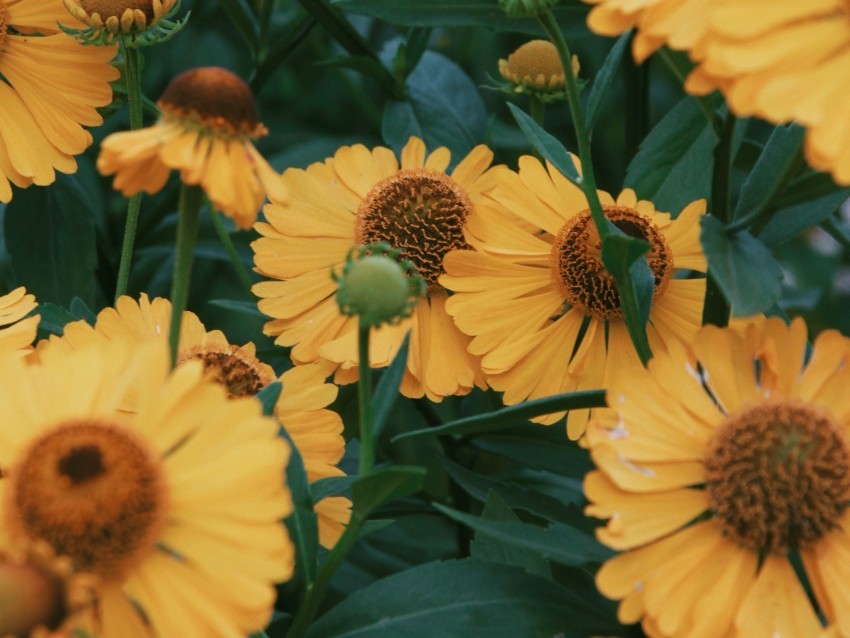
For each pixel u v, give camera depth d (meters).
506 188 0.33
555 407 0.25
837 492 0.23
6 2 0.33
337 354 0.31
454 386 0.31
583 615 0.25
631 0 0.21
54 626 0.19
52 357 0.23
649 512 0.23
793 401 0.24
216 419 0.22
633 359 0.31
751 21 0.20
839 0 0.20
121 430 0.21
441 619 0.24
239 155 0.22
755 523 0.23
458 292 0.32
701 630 0.22
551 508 0.30
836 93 0.20
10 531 0.21
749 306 0.24
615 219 0.32
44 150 0.33
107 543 0.21
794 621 0.23
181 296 0.23
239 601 0.20
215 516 0.21
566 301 0.32
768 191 0.26
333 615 0.25
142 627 0.21
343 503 0.28
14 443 0.22
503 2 0.25
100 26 0.30
